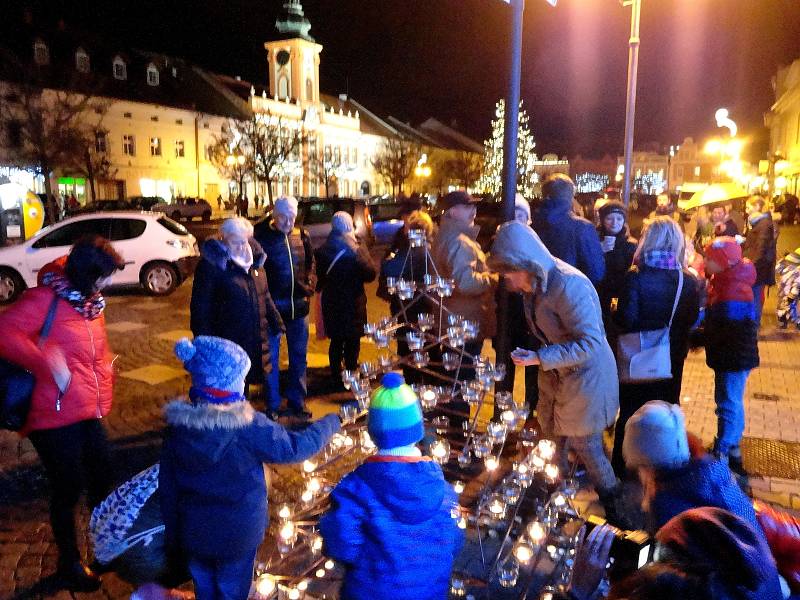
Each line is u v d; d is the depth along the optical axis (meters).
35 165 33.16
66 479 3.14
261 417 2.53
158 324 9.55
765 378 6.77
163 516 2.46
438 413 4.45
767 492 4.26
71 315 3.07
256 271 4.83
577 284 3.29
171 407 2.38
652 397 4.10
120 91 43.19
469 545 3.47
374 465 2.19
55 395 3.02
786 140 39.94
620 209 5.12
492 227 18.69
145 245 11.90
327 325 6.22
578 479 4.20
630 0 10.98
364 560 2.18
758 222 8.01
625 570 2.40
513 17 4.28
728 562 1.56
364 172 68.06
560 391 3.47
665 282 3.90
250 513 2.46
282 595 2.76
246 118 50.84
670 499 2.40
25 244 11.59
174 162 47.00
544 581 3.20
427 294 4.16
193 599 2.79
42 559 3.52
